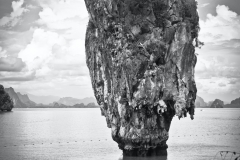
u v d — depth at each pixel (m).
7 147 66.06
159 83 41.22
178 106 41.06
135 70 40.78
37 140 77.38
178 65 41.09
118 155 52.84
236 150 54.31
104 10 43.16
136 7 42.66
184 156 47.97
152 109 41.69
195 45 43.75
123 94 41.84
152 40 41.91
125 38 42.22
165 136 43.50
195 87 42.28
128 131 42.41
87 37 48.50
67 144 69.06
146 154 43.38
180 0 42.47
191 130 95.38
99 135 86.88
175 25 41.75
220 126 111.88
